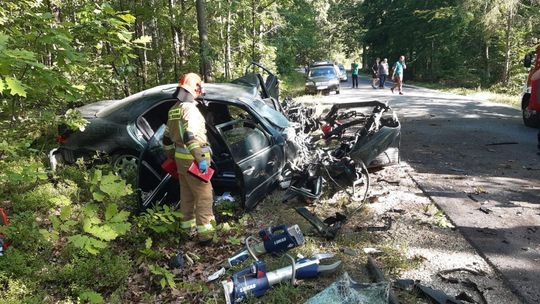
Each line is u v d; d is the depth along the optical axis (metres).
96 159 6.12
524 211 4.91
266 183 5.33
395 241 4.32
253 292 3.45
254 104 5.76
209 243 4.44
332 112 8.35
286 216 5.05
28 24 4.04
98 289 3.67
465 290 3.46
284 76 22.45
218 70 14.83
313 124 8.71
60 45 3.85
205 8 12.61
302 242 4.14
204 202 4.35
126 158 5.84
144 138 5.76
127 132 5.71
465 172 6.43
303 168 5.62
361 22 53.72
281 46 17.03
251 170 4.99
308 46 19.55
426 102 15.62
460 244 4.21
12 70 3.38
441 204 5.17
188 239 4.60
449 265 3.83
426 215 4.89
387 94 19.72
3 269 3.66
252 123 5.49
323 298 3.04
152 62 14.73
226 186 5.71
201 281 3.81
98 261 3.87
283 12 16.88
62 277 3.72
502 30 26.58
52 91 4.15
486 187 5.73
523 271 3.67
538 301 3.26
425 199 5.38
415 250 4.12
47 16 3.94
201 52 11.62
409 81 37.88
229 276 3.83
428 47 36.19
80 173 5.87
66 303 3.37
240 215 5.04
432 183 5.94
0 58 3.04
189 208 4.57
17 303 3.23
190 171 4.14
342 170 5.40
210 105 6.61
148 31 15.70
